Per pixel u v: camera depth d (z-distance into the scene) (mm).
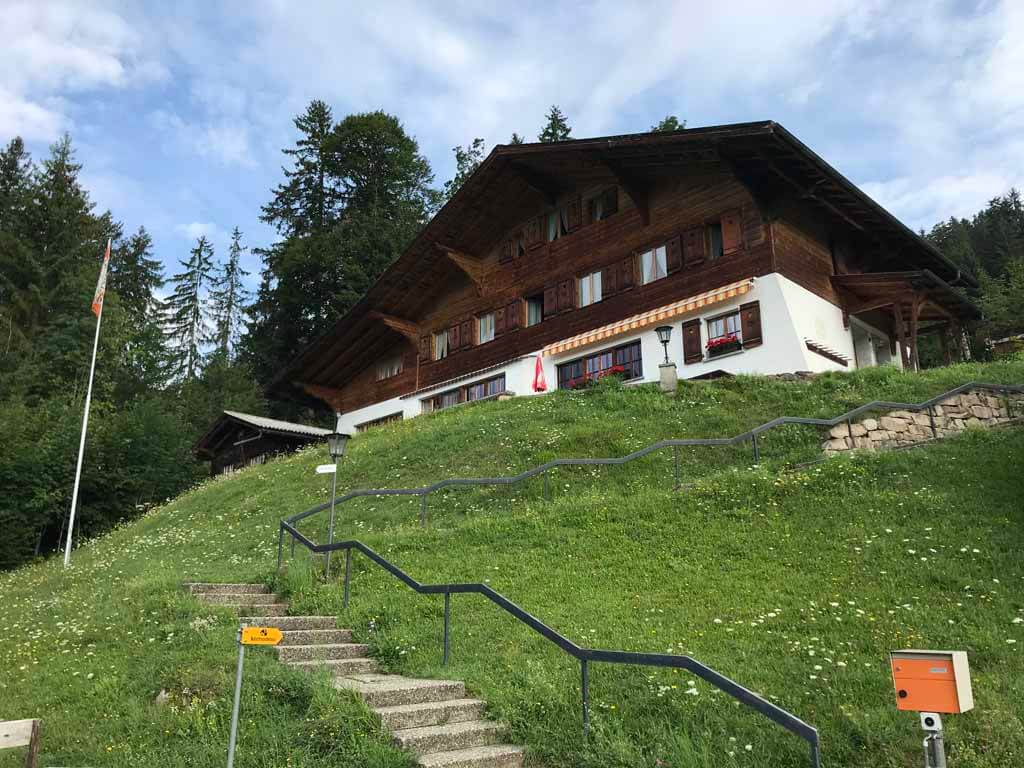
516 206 32594
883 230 26312
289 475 24938
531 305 32594
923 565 10203
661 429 19969
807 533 11922
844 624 8656
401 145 58375
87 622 11242
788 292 23484
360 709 7008
